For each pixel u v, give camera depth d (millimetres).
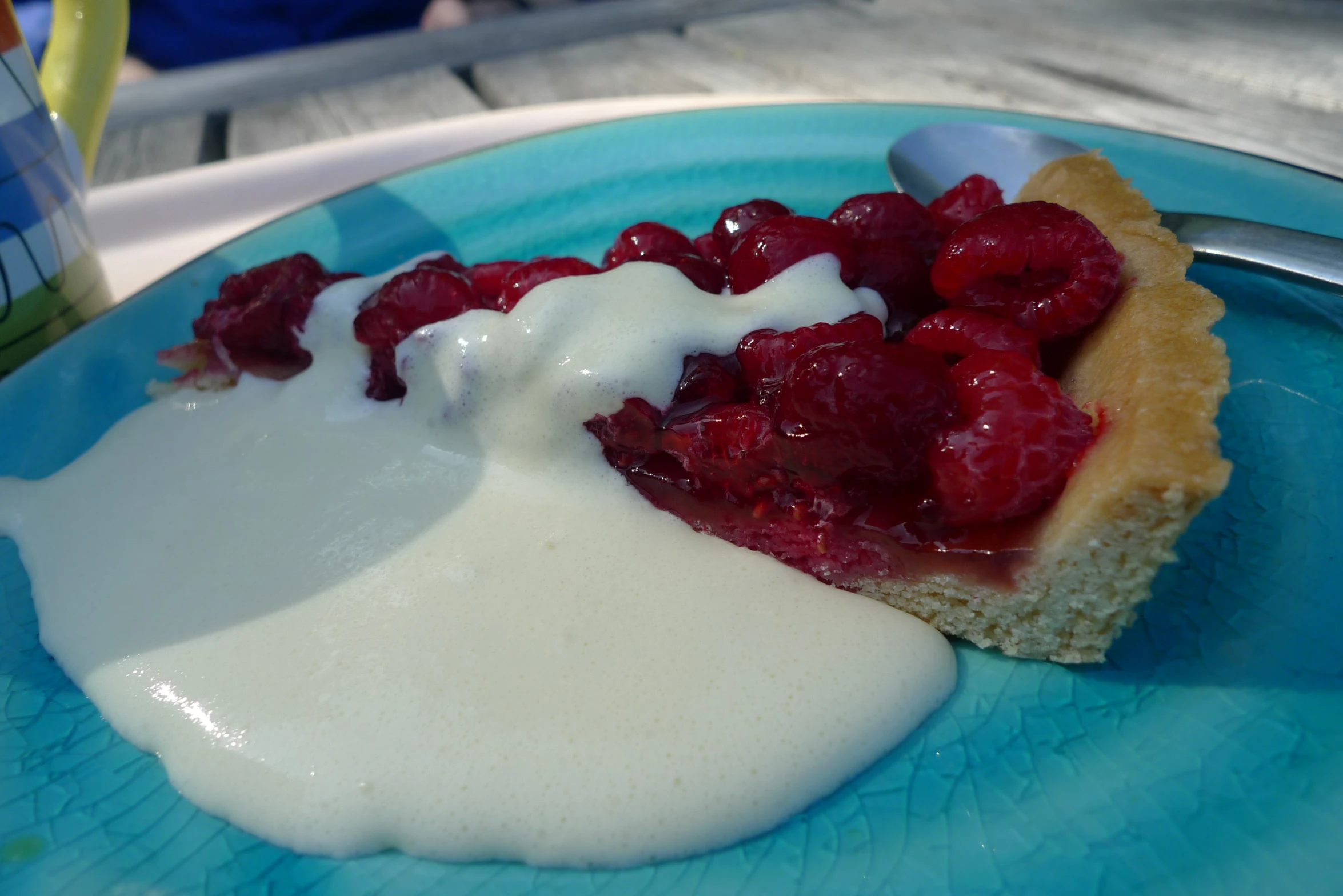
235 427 176
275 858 119
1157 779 113
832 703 126
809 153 214
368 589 145
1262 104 245
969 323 145
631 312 157
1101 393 141
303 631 140
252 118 303
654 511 155
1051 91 266
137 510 161
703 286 164
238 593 146
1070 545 128
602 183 214
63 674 140
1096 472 128
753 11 361
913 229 163
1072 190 177
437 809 120
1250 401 149
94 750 131
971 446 131
